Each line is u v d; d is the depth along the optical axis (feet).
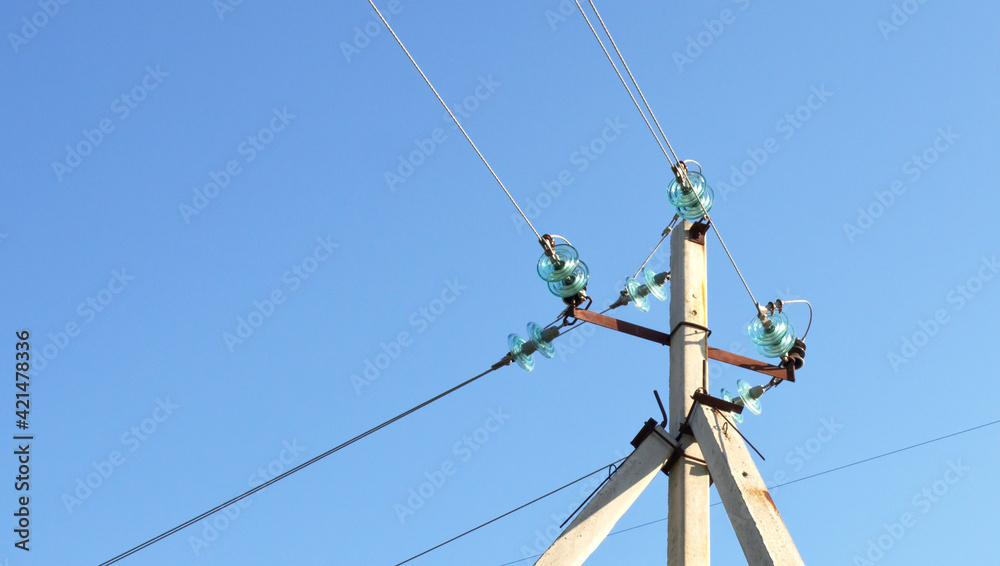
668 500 25.64
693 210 29.48
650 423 26.09
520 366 28.84
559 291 27.94
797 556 22.36
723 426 25.40
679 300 28.50
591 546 24.21
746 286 29.86
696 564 24.23
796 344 29.60
